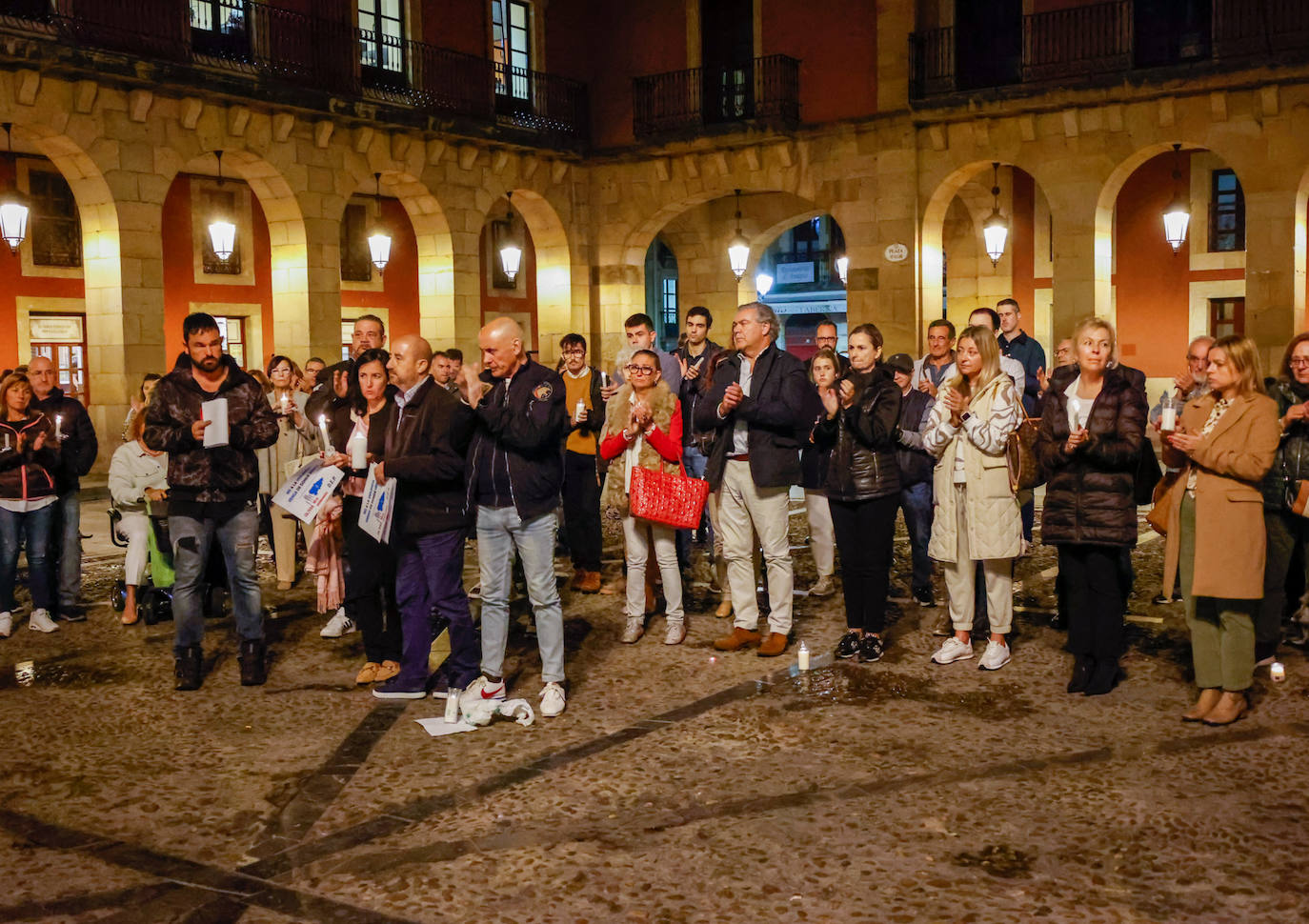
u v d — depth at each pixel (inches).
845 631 301.4
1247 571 212.2
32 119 585.6
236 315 881.5
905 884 156.6
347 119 722.2
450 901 154.6
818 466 276.2
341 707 243.0
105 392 644.7
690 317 345.4
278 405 367.2
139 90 620.7
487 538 231.9
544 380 229.3
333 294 731.4
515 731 225.3
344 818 183.3
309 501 248.7
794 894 154.4
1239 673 219.6
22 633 314.5
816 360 268.7
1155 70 671.8
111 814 186.7
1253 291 667.4
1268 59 638.5
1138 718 224.8
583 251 884.0
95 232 634.2
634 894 155.6
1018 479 252.4
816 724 224.8
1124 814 177.8
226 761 210.8
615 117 884.6
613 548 433.7
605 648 287.7
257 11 681.6
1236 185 832.9
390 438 239.5
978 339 252.2
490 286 1048.2
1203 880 155.9
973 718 226.7
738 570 283.3
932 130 754.8
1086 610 242.2
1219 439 213.5
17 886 161.5
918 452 317.4
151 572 317.4
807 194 804.0
